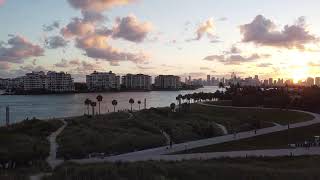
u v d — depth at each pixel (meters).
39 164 56.72
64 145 78.62
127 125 112.31
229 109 170.50
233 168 49.38
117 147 79.81
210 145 77.94
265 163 57.88
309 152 68.44
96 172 44.75
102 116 134.00
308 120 124.00
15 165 59.75
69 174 44.78
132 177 43.56
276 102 181.12
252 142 82.19
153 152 71.19
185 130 111.25
